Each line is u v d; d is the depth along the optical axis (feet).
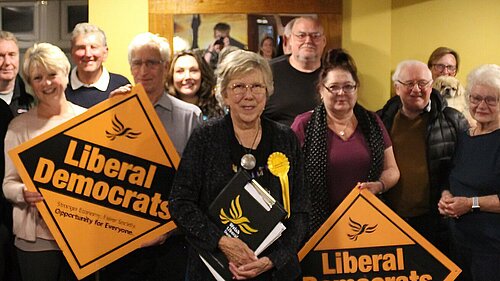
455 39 15.58
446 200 11.28
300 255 10.77
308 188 9.70
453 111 12.51
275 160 9.32
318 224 11.09
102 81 12.68
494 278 11.09
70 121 10.72
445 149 12.23
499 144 11.03
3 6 18.44
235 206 9.11
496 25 15.57
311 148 11.18
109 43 14.85
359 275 10.83
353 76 11.11
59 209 10.68
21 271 11.14
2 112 11.64
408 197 12.34
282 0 14.78
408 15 15.46
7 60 13.04
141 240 10.84
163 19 14.75
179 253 11.38
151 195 10.85
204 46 14.79
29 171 10.62
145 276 11.50
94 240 10.75
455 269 10.78
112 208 10.79
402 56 15.52
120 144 10.80
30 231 10.93
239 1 14.74
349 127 11.31
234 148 9.30
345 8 15.03
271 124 9.57
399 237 10.84
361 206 10.85
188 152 9.37
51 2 18.26
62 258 11.22
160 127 10.85
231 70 9.30
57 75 10.89
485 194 11.10
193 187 9.29
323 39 13.37
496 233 11.04
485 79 11.14
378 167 11.28
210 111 12.85
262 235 9.08
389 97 15.26
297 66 13.33
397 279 10.84
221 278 9.10
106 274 11.55
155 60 11.47
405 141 12.46
